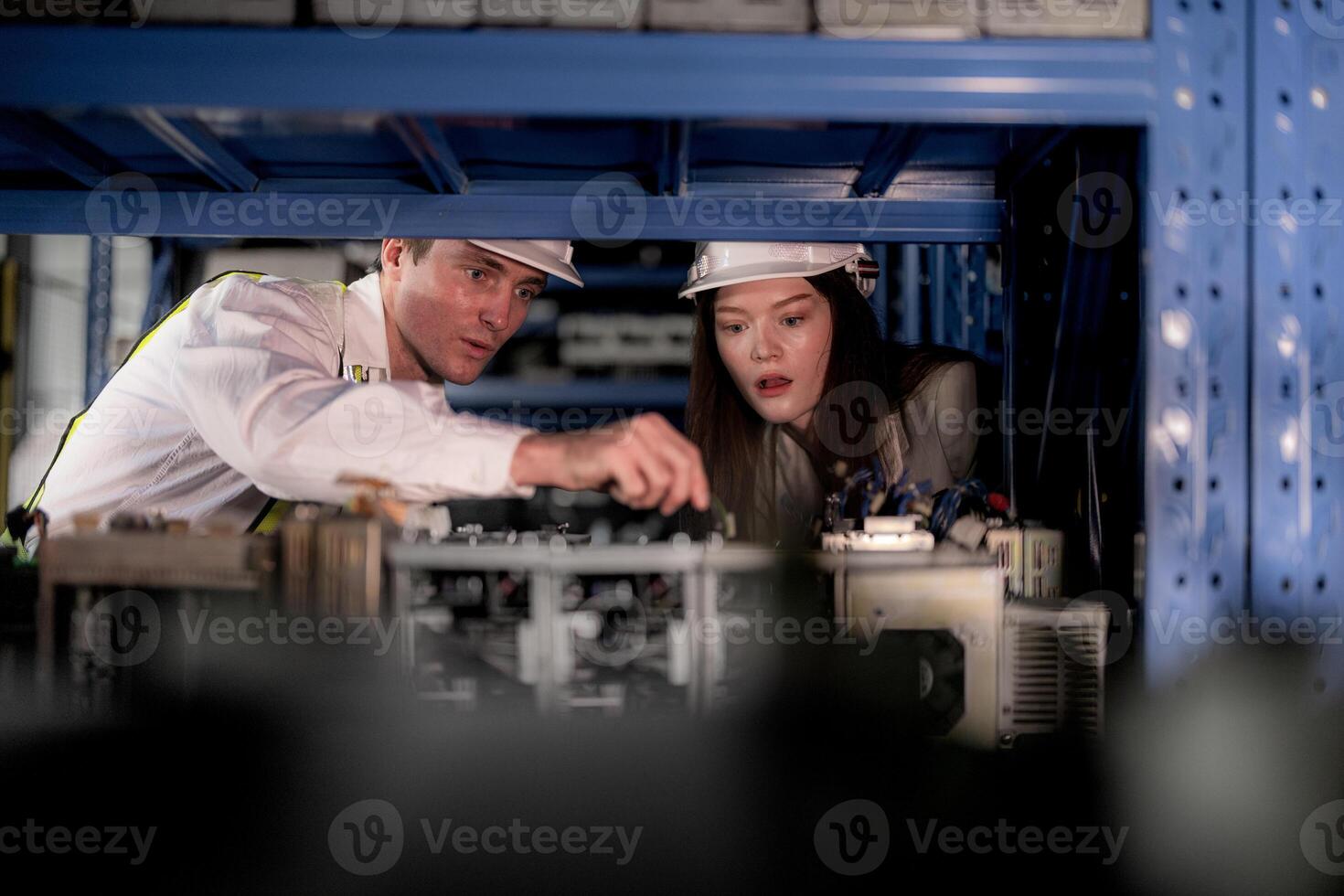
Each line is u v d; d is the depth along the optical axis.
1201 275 1.72
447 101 1.66
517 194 2.47
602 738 1.71
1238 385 1.73
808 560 1.74
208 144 2.10
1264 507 1.72
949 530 2.09
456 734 1.72
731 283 2.77
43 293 5.57
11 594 2.15
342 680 1.76
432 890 1.27
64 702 1.75
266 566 1.72
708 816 1.45
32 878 1.27
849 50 1.68
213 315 2.26
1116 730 1.74
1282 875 1.32
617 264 5.18
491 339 2.81
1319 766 1.66
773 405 2.83
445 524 2.14
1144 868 1.34
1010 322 2.49
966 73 1.68
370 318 2.79
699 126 2.05
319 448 1.79
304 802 1.46
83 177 2.29
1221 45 1.73
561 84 1.66
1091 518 2.02
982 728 1.70
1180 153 1.71
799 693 1.74
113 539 1.71
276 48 1.65
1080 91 1.69
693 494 1.72
